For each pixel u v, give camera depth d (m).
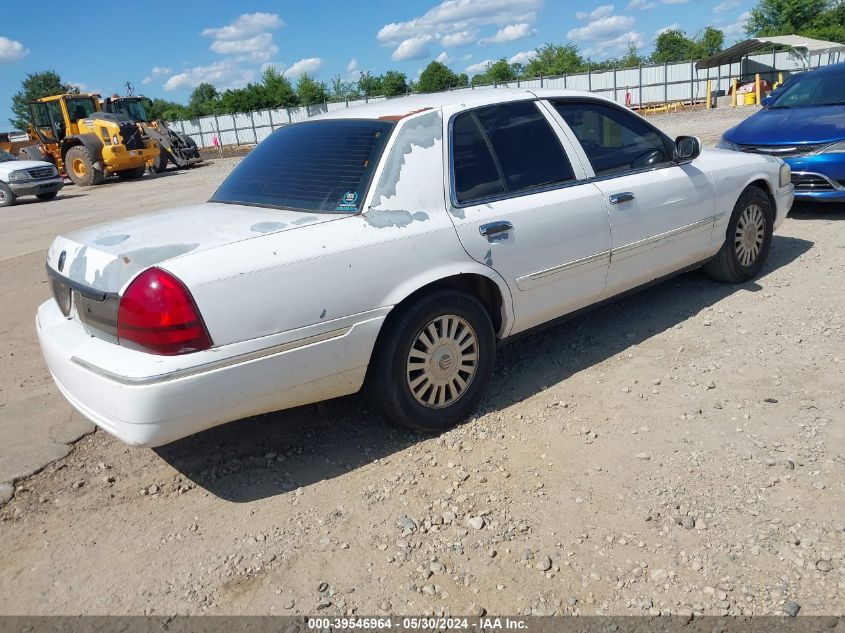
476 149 3.86
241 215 3.55
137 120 25.14
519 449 3.58
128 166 22.67
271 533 3.07
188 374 2.90
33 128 25.44
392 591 2.69
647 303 5.41
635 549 2.80
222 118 47.03
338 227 3.30
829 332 4.56
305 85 53.78
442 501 3.20
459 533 2.98
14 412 4.38
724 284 5.64
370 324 3.35
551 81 41.72
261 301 3.04
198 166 27.05
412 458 3.57
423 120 3.71
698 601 2.52
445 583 2.71
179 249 3.04
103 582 2.85
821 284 5.45
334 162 3.71
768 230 5.67
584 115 4.46
